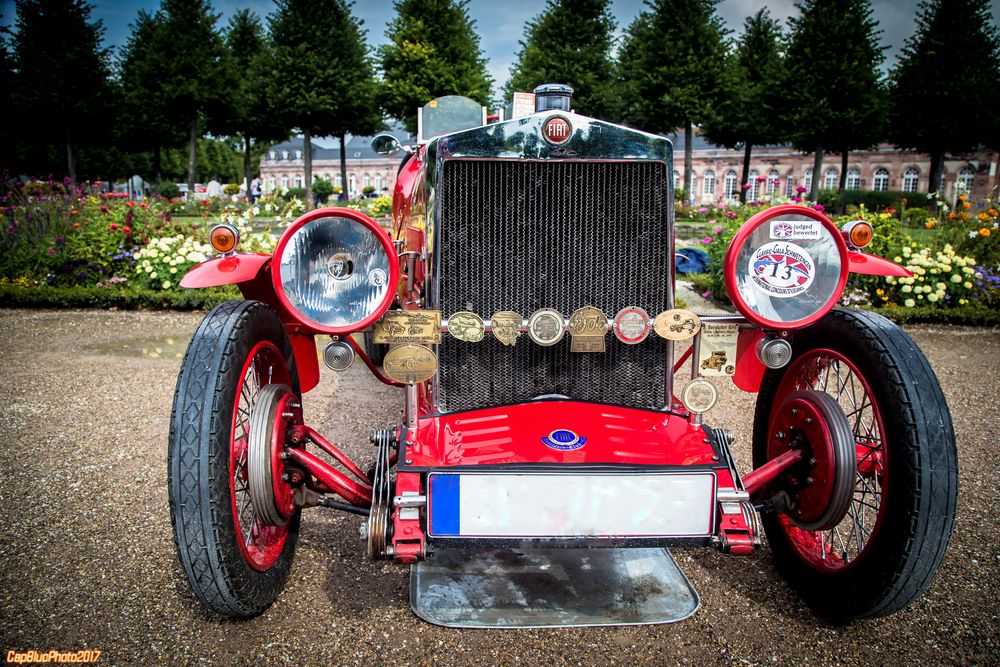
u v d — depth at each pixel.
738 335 2.25
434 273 2.23
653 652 2.10
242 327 2.08
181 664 2.02
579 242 2.24
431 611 2.26
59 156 29.73
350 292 2.01
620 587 2.44
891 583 1.97
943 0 25.09
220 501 1.90
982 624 2.27
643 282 2.27
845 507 2.07
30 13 25.48
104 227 8.70
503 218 2.21
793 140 24.81
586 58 26.05
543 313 2.15
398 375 2.13
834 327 2.27
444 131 3.75
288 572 2.40
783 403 2.36
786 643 2.15
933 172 27.05
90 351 5.84
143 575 2.49
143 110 28.70
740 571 2.58
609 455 2.04
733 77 24.81
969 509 3.09
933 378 2.02
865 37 23.66
